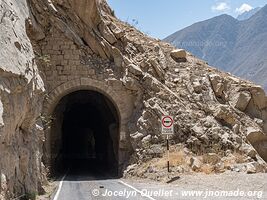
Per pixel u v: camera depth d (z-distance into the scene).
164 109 28.72
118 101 30.03
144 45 32.84
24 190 13.77
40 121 22.22
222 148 25.80
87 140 67.81
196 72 31.86
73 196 16.25
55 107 30.92
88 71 30.02
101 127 45.81
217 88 30.16
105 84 30.06
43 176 20.45
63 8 30.73
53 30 29.98
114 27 32.56
